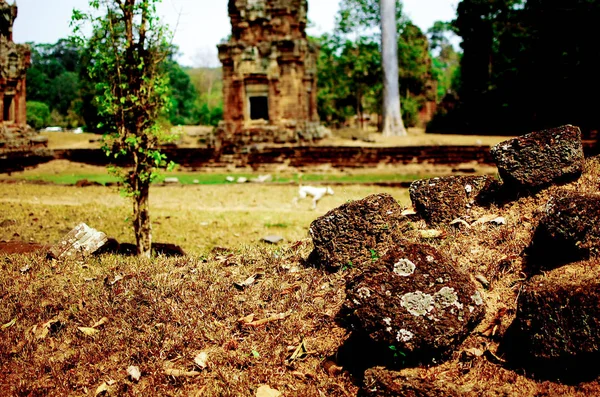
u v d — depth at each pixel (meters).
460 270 4.79
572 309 4.09
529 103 36.38
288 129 32.81
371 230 6.20
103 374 5.19
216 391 4.75
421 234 6.23
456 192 6.63
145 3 8.96
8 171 28.75
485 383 4.25
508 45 38.81
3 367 5.39
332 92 48.00
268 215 15.67
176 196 20.17
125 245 9.33
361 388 4.40
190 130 46.19
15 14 34.06
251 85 32.91
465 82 44.25
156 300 6.16
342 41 44.31
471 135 37.66
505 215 6.21
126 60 9.22
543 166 6.18
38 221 13.14
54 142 38.66
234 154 31.03
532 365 4.29
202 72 102.88
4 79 32.56
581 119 33.72
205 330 5.57
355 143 32.50
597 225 4.82
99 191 20.47
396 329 4.41
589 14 31.08
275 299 5.95
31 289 6.79
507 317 4.80
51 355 5.58
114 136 9.17
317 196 17.89
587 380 4.08
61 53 88.12
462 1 43.34
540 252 5.38
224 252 7.91
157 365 5.18
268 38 33.28
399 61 47.88
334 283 5.95
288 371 4.92
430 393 4.11
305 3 34.00
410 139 33.84
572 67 32.44
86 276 7.12
